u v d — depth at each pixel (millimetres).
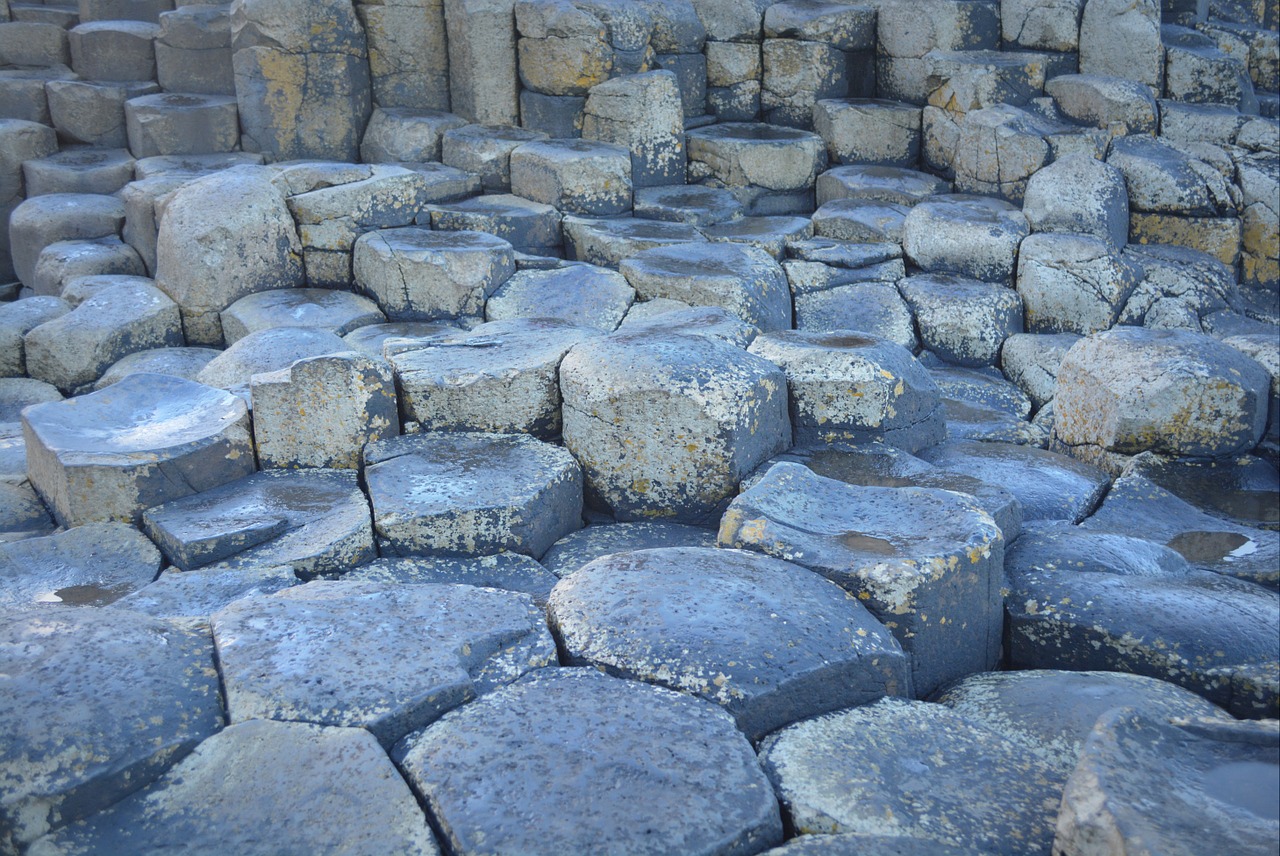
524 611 2906
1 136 8070
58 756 2221
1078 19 8250
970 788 2389
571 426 4113
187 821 2174
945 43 8414
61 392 6203
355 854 2086
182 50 8508
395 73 8266
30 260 7648
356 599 2918
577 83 7883
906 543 3133
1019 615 3254
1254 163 7574
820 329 6809
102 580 3459
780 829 2223
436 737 2379
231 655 2604
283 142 8016
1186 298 6949
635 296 6398
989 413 5672
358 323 6355
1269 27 10039
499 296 6441
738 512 3314
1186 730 2242
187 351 6312
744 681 2561
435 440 4191
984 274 7152
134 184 7344
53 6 9484
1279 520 4008
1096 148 7680
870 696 2734
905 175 8250
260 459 4109
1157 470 4312
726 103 8945
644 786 2221
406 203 7078
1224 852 1866
